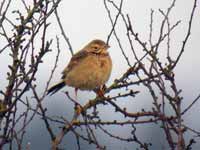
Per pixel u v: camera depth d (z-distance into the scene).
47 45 10.61
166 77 10.34
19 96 10.42
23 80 10.59
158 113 10.20
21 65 10.77
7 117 10.22
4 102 10.43
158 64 10.57
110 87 12.87
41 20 11.02
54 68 11.12
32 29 10.84
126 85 12.79
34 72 10.55
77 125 11.38
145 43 11.02
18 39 10.88
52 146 11.05
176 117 10.09
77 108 12.33
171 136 9.86
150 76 10.59
